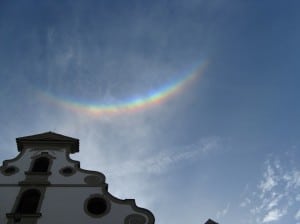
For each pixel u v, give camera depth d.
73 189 20.42
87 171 21.88
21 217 18.22
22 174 21.36
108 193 20.19
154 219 18.67
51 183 20.73
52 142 24.22
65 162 22.58
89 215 18.75
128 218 18.70
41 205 19.11
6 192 19.92
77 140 24.55
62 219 18.38
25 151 23.45
